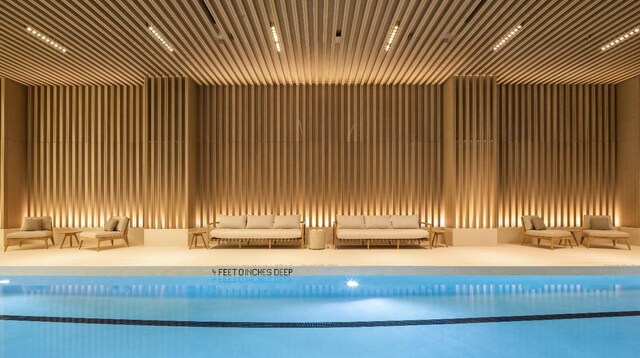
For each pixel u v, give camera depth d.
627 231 9.31
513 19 6.14
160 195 9.20
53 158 9.68
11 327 4.05
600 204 9.75
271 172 9.74
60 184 9.66
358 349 3.48
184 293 5.48
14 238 8.52
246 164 9.75
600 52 7.54
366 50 7.43
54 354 3.35
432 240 9.11
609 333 3.89
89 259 7.18
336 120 9.77
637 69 8.60
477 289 5.74
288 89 9.85
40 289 5.73
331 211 9.71
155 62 8.09
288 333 3.88
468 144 9.20
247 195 9.74
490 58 7.94
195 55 7.63
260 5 5.81
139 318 4.34
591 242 9.54
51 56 7.62
